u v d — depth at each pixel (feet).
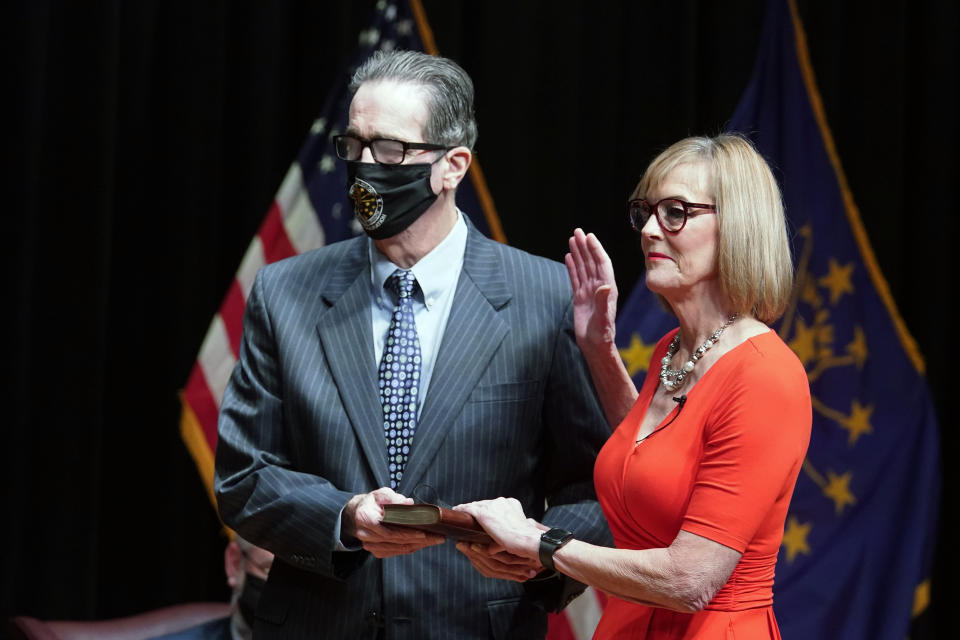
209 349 21.50
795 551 23.40
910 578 23.32
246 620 17.24
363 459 12.76
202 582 24.30
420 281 13.32
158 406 24.04
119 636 17.12
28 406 22.79
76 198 23.04
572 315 13.44
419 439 12.71
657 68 28.12
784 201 24.39
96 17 23.08
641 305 22.84
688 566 10.74
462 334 13.09
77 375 22.88
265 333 13.48
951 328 29.30
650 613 11.57
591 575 11.21
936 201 28.84
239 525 12.84
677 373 11.83
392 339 13.19
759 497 10.83
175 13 24.29
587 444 13.20
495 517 11.66
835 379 23.98
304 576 13.03
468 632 12.78
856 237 24.41
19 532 22.40
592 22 27.81
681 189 11.57
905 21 28.96
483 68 26.61
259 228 24.38
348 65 22.76
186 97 24.16
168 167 24.18
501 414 12.91
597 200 27.76
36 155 22.56
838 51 28.53
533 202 27.09
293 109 25.50
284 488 12.60
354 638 12.70
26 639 16.48
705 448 11.25
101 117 23.03
